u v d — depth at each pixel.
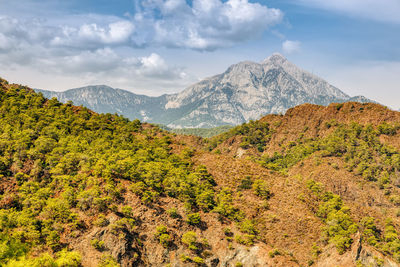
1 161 115.50
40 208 98.56
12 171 115.69
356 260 96.31
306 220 117.25
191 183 126.44
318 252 104.31
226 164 156.38
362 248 99.56
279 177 149.75
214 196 127.19
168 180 122.50
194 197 120.69
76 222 94.44
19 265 79.44
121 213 102.00
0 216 91.25
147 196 108.88
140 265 92.31
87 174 114.12
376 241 123.94
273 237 110.75
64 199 100.31
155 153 153.50
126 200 106.81
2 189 107.44
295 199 130.62
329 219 118.62
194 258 97.38
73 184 109.75
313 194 138.38
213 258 99.69
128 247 93.25
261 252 100.75
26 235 87.69
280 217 118.88
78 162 121.69
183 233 104.44
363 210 148.62
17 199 103.81
